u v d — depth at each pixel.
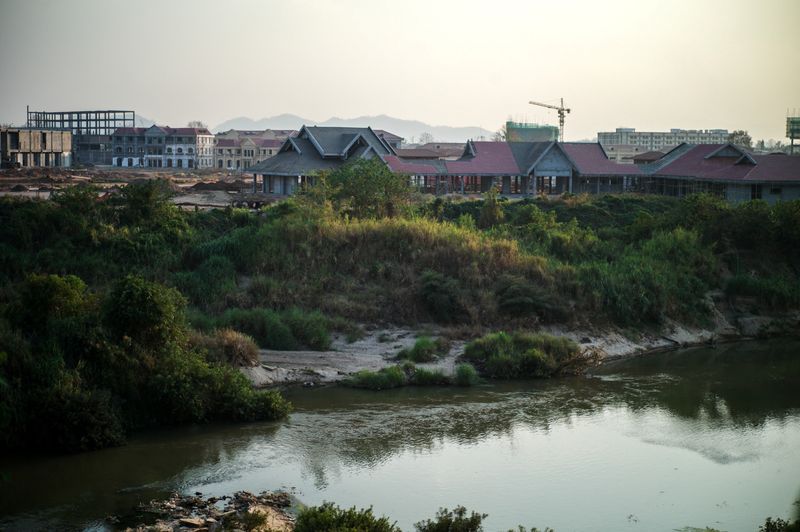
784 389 38.44
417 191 69.44
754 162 84.88
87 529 22.64
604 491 26.34
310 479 26.80
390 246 51.25
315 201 58.81
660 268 53.22
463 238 52.47
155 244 51.41
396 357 41.25
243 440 30.34
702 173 88.81
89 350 31.53
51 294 33.41
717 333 50.34
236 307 45.03
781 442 31.09
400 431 31.70
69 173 139.62
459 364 40.56
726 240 59.28
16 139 165.38
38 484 25.83
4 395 28.25
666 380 39.97
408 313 46.22
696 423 33.19
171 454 28.72
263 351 41.00
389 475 27.28
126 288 32.97
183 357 33.53
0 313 33.41
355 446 29.97
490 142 100.31
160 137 197.38
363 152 86.69
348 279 48.72
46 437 28.62
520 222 66.19
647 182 99.75
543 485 26.73
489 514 24.42
